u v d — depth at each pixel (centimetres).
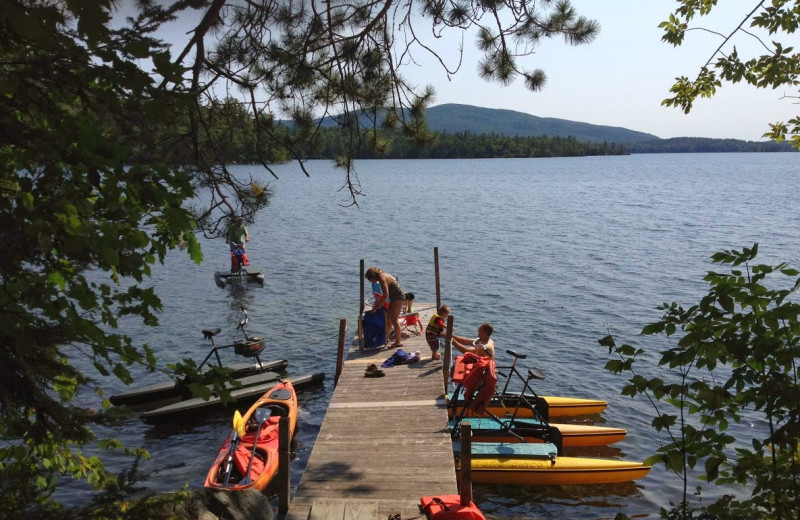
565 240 4106
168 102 351
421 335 1545
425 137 923
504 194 8238
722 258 471
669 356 466
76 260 375
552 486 1115
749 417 1349
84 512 376
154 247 373
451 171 16300
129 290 376
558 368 1738
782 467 441
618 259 3378
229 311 2361
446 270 3138
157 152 504
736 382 447
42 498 383
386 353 1415
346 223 5125
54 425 360
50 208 325
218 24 710
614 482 1125
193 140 598
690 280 2827
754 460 448
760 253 3438
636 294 2575
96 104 349
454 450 1115
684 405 474
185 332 2080
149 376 1641
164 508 394
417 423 1027
